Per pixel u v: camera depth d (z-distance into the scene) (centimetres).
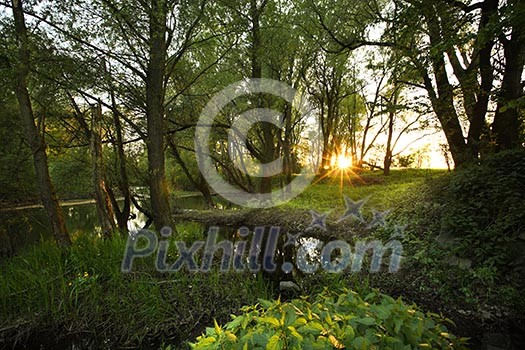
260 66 1248
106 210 789
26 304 459
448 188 689
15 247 880
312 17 1075
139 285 496
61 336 411
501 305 409
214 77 1189
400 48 650
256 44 1152
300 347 132
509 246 473
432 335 151
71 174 1013
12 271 515
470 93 690
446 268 504
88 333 415
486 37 396
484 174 617
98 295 475
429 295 461
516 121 689
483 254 487
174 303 470
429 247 584
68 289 482
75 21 632
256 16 1014
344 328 142
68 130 956
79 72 648
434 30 571
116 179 962
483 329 379
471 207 575
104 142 934
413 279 518
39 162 632
